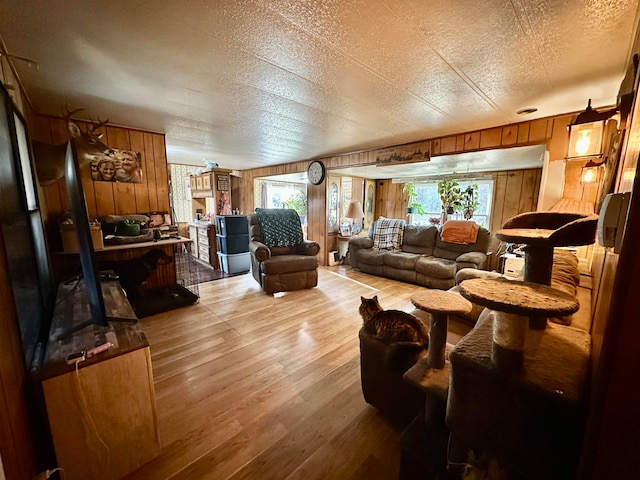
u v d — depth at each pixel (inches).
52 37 51.4
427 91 77.1
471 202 198.1
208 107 90.9
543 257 42.3
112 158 113.5
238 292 141.4
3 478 27.5
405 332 56.6
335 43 54.0
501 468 32.1
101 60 60.4
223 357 82.8
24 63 60.5
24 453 35.3
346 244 215.3
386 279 171.2
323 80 70.4
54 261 99.9
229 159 208.8
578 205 91.6
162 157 126.0
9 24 47.0
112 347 46.5
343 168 185.8
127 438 47.1
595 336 34.3
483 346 33.9
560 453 26.1
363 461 50.6
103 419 44.7
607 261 35.7
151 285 127.6
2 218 36.5
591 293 59.8
